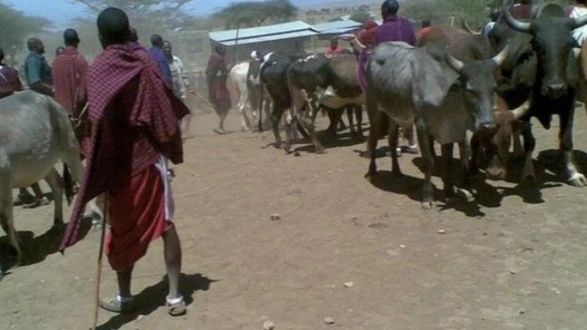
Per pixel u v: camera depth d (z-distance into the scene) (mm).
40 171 7422
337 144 12094
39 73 10312
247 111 16688
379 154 10758
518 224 7066
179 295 5520
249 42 32656
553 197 7793
